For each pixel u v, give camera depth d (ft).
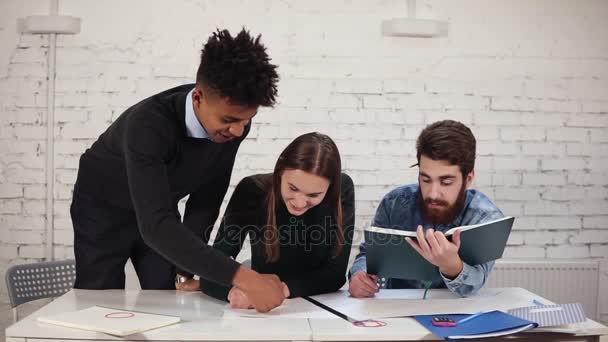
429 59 10.04
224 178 6.37
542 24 10.18
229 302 5.30
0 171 9.75
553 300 9.98
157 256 6.56
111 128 6.18
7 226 9.77
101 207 6.23
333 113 9.97
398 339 4.30
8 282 6.65
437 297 5.59
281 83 9.91
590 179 10.25
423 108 10.04
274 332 4.27
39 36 9.71
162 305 5.16
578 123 10.23
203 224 6.38
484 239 5.13
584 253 10.24
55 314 4.72
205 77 4.68
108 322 4.38
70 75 9.74
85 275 6.27
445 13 10.10
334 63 9.96
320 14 9.95
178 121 5.34
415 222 6.60
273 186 5.72
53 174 9.75
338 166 5.57
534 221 10.18
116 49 9.77
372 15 10.00
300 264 6.09
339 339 4.27
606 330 4.40
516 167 10.16
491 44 10.12
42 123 9.76
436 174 5.97
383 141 10.02
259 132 9.89
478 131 10.12
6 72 9.73
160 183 4.94
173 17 9.82
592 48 10.23
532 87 10.18
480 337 4.28
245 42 4.67
